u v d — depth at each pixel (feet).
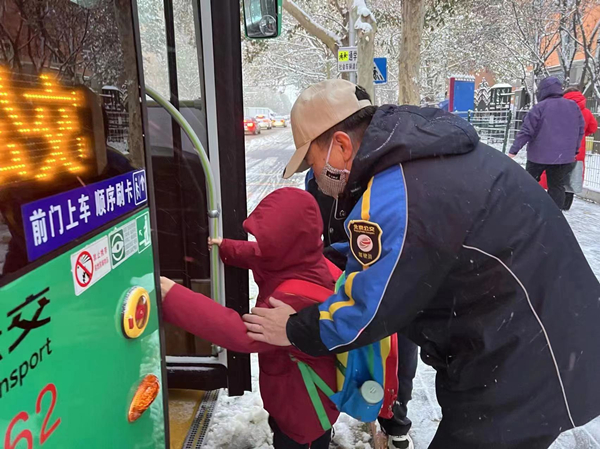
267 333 4.82
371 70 37.14
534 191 4.38
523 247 4.08
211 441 7.62
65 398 2.66
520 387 4.21
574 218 22.08
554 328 4.16
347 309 4.24
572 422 4.35
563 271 4.25
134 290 3.48
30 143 2.41
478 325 4.28
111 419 3.18
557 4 47.21
